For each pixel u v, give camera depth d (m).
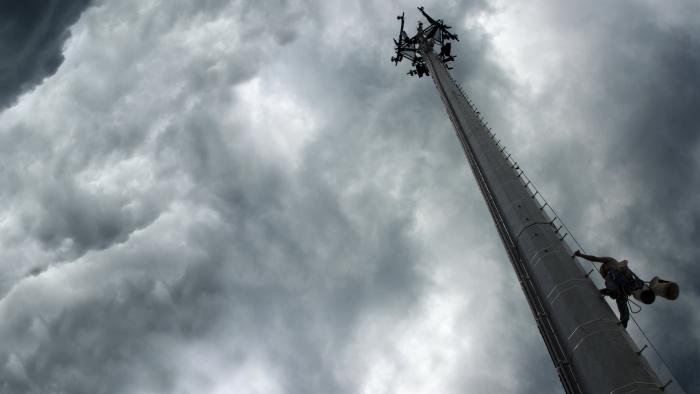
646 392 13.45
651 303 15.02
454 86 39.28
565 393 15.93
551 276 18.05
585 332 15.59
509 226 22.38
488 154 27.03
